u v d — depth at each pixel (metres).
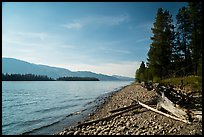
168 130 12.87
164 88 24.92
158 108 19.44
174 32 54.19
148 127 13.92
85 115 23.41
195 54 46.62
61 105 36.78
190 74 50.16
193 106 19.39
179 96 22.00
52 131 16.56
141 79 74.62
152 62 54.62
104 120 17.66
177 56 54.19
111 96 46.34
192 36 47.00
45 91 78.75
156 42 53.94
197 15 45.84
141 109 21.53
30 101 45.00
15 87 109.38
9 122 22.73
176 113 16.34
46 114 27.70
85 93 66.75
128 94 43.47
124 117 18.08
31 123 21.88
